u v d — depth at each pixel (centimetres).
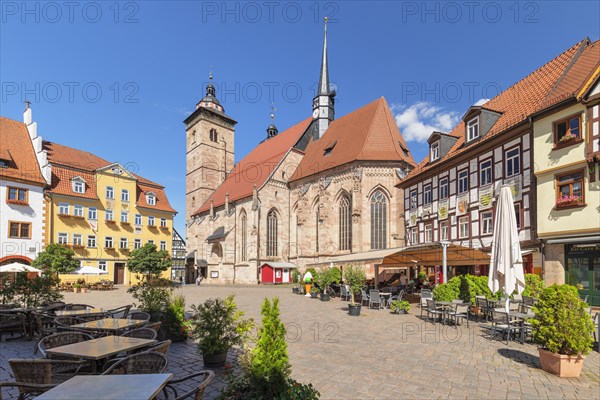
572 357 802
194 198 7062
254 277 4881
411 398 678
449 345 1088
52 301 1380
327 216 4456
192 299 2559
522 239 2039
